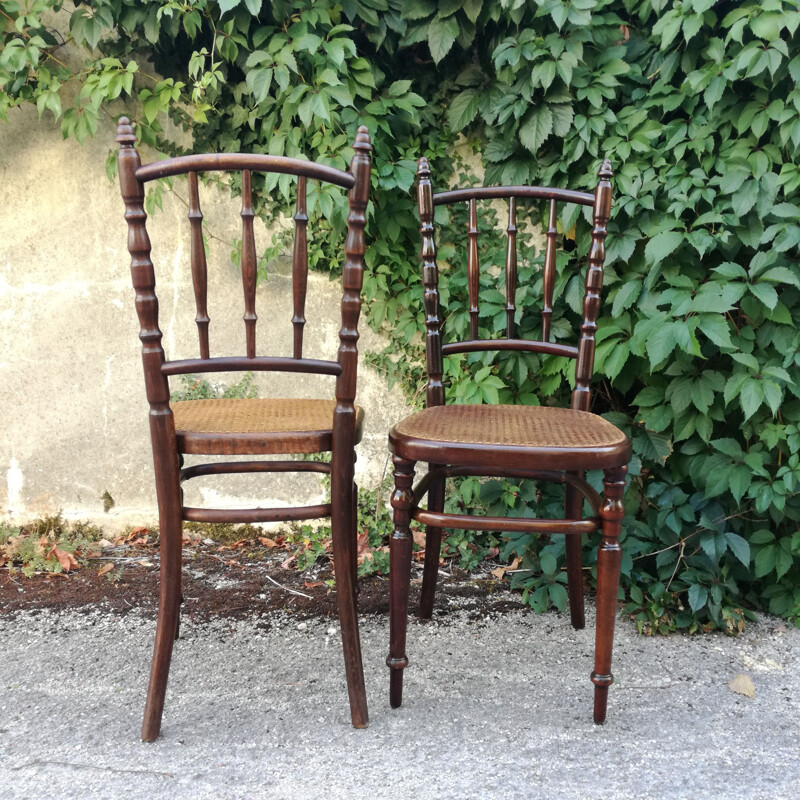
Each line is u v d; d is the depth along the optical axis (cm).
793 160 198
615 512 146
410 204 237
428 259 191
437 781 133
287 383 256
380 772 136
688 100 211
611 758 141
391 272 242
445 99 243
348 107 222
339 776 135
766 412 208
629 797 129
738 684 167
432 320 192
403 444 147
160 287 249
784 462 208
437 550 197
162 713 154
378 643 189
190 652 183
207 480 257
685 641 191
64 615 203
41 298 247
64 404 252
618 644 189
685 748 144
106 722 152
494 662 179
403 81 227
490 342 197
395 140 235
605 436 148
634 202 208
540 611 206
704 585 197
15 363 249
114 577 227
